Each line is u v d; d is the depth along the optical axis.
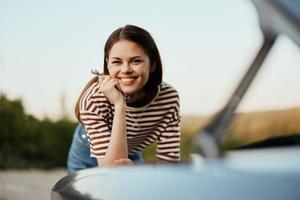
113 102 2.14
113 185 1.38
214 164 1.24
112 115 2.27
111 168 1.45
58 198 1.57
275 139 1.86
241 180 1.19
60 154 9.92
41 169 9.63
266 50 1.34
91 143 2.25
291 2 1.23
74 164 2.91
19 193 7.02
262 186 1.16
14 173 9.04
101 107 2.22
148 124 2.44
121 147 2.09
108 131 2.22
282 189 1.15
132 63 2.16
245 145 1.85
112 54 2.17
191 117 7.16
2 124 9.94
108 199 1.36
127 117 2.40
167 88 2.44
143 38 2.17
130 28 2.17
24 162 9.76
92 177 1.48
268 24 1.29
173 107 2.45
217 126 1.28
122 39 2.15
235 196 1.17
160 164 1.37
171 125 2.50
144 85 2.32
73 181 1.54
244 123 5.25
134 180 1.35
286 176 1.17
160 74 2.31
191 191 1.23
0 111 10.05
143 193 1.30
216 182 1.21
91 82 2.32
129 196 1.32
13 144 9.86
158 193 1.28
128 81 2.17
